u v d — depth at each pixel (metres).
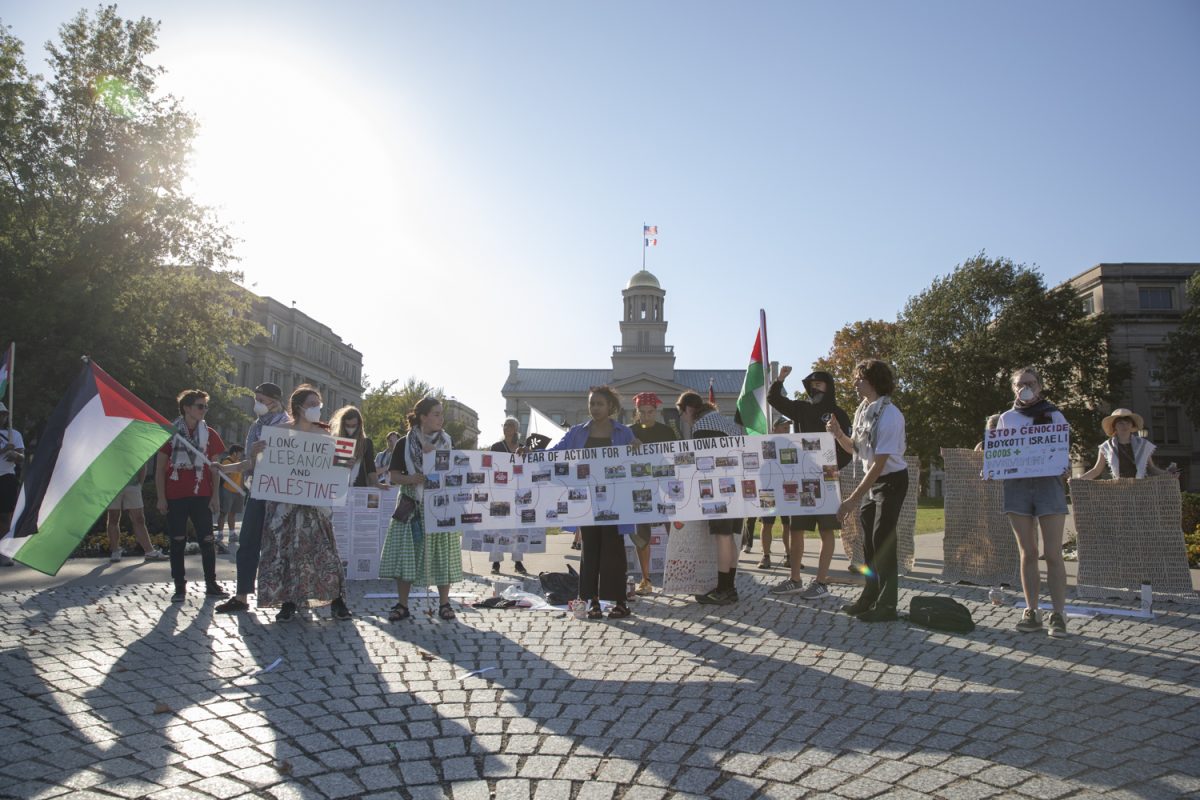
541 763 3.17
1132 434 7.82
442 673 4.64
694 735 3.50
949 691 4.15
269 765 3.15
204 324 30.45
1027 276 45.19
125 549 11.73
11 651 5.13
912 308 48.00
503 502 6.49
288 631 5.95
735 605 7.00
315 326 72.44
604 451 6.61
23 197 27.05
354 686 4.35
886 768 3.08
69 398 6.46
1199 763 3.10
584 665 4.83
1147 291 52.75
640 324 91.50
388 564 6.46
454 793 2.87
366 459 9.20
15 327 24.92
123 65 28.55
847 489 8.67
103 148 27.66
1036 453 5.58
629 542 9.46
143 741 3.43
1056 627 5.48
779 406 7.61
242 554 6.80
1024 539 5.70
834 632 5.72
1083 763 3.12
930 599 5.95
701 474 6.55
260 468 6.11
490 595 7.86
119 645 5.36
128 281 26.89
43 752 3.29
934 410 45.50
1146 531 7.32
